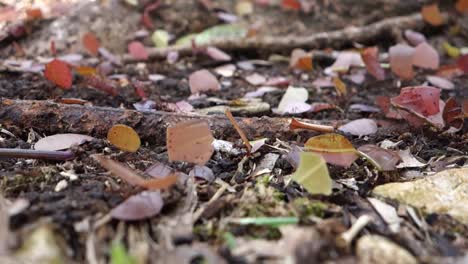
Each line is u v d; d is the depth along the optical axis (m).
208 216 0.31
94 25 0.60
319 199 0.33
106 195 0.32
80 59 0.54
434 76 0.52
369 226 0.30
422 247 0.30
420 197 0.33
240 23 0.65
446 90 0.50
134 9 0.63
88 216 0.30
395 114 0.42
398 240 0.30
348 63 0.52
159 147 0.39
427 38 0.63
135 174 0.32
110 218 0.30
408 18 0.63
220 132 0.40
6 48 0.56
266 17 0.66
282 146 0.38
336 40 0.61
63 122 0.40
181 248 0.29
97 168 0.35
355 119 0.44
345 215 0.31
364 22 0.65
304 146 0.36
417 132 0.41
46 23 0.59
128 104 0.46
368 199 0.33
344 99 0.49
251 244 0.29
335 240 0.29
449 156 0.38
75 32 0.59
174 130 0.33
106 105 0.46
